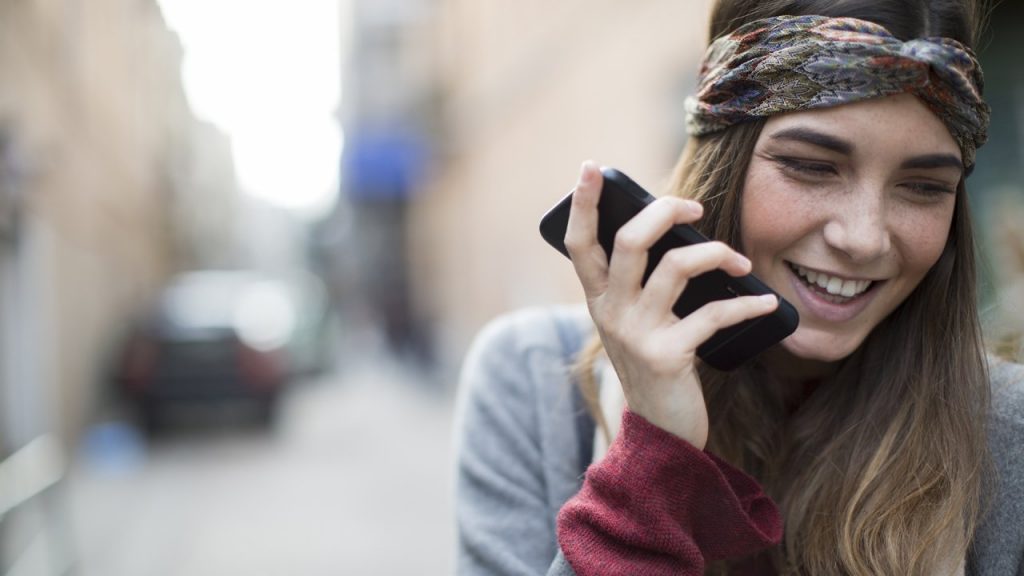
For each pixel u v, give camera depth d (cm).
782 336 90
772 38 89
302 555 460
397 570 432
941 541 92
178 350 870
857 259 89
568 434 112
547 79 908
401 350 1922
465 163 1520
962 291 99
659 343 85
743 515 87
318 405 1206
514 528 109
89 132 983
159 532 514
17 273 555
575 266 89
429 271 2131
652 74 582
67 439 762
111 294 1123
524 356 120
